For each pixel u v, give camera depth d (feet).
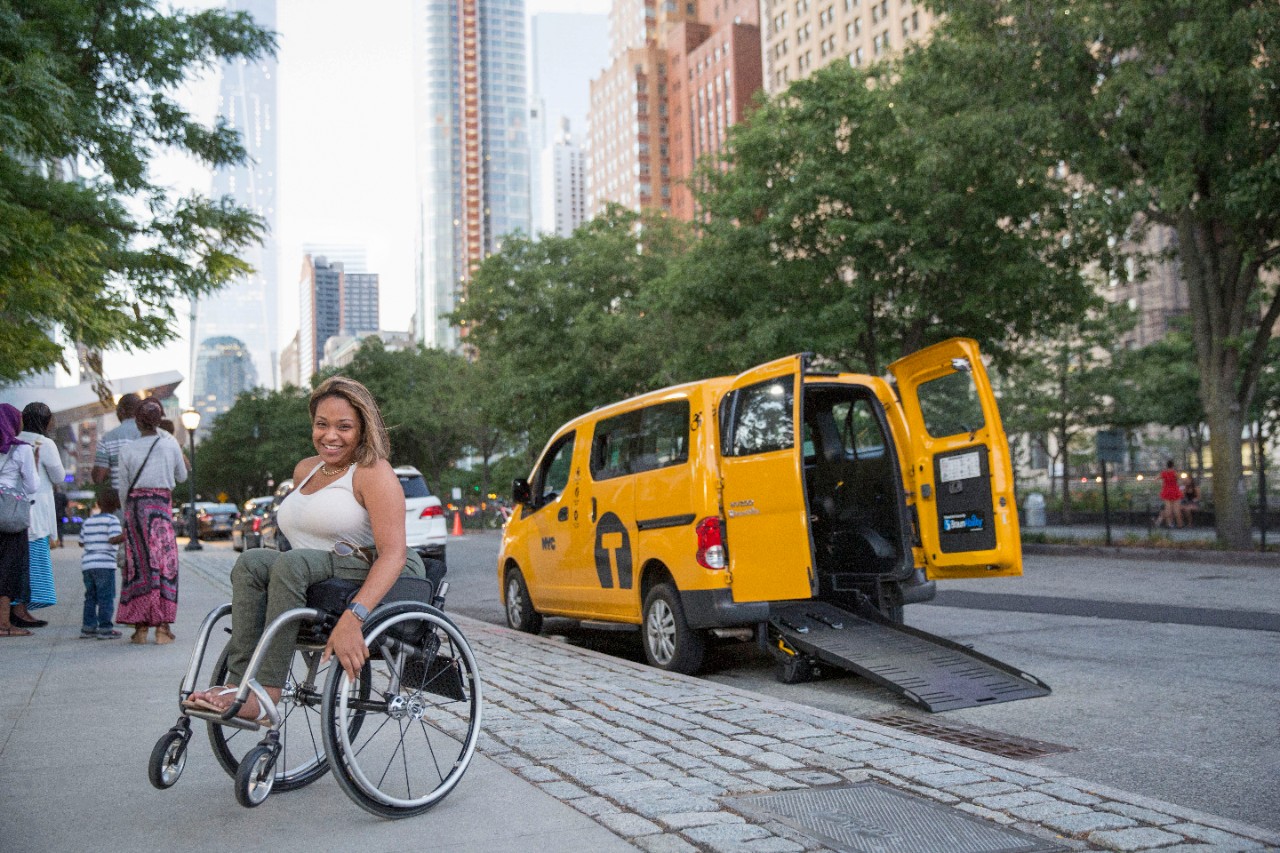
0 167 29.86
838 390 27.40
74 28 39.29
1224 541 60.59
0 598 31.17
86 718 18.76
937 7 64.39
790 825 12.24
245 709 12.44
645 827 12.11
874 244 69.21
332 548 13.33
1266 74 52.95
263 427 256.52
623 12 514.68
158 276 42.04
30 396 149.07
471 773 14.80
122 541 29.07
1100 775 15.81
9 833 12.14
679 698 20.97
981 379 24.22
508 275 125.18
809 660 24.44
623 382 113.80
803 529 22.86
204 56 43.52
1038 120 59.82
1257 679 22.80
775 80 323.98
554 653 28.32
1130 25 55.67
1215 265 61.87
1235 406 61.31
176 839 11.91
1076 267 69.15
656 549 26.35
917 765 15.17
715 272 75.00
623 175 462.60
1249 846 11.49
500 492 190.29
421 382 203.00
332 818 12.70
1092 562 59.36
